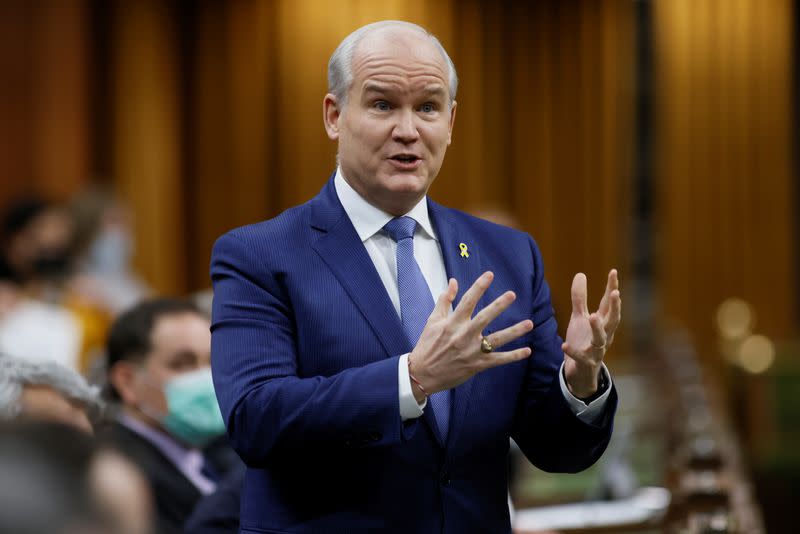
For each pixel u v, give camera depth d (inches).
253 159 1448.1
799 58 1550.2
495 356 230.2
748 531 447.5
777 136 1531.7
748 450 1358.3
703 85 1520.7
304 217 269.4
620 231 1520.7
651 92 1531.7
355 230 266.8
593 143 1508.4
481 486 261.3
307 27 1450.5
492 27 1493.6
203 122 1445.6
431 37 268.7
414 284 263.0
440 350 230.4
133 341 450.0
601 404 260.1
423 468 251.9
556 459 269.4
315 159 1450.5
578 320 254.2
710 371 1448.1
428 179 265.0
